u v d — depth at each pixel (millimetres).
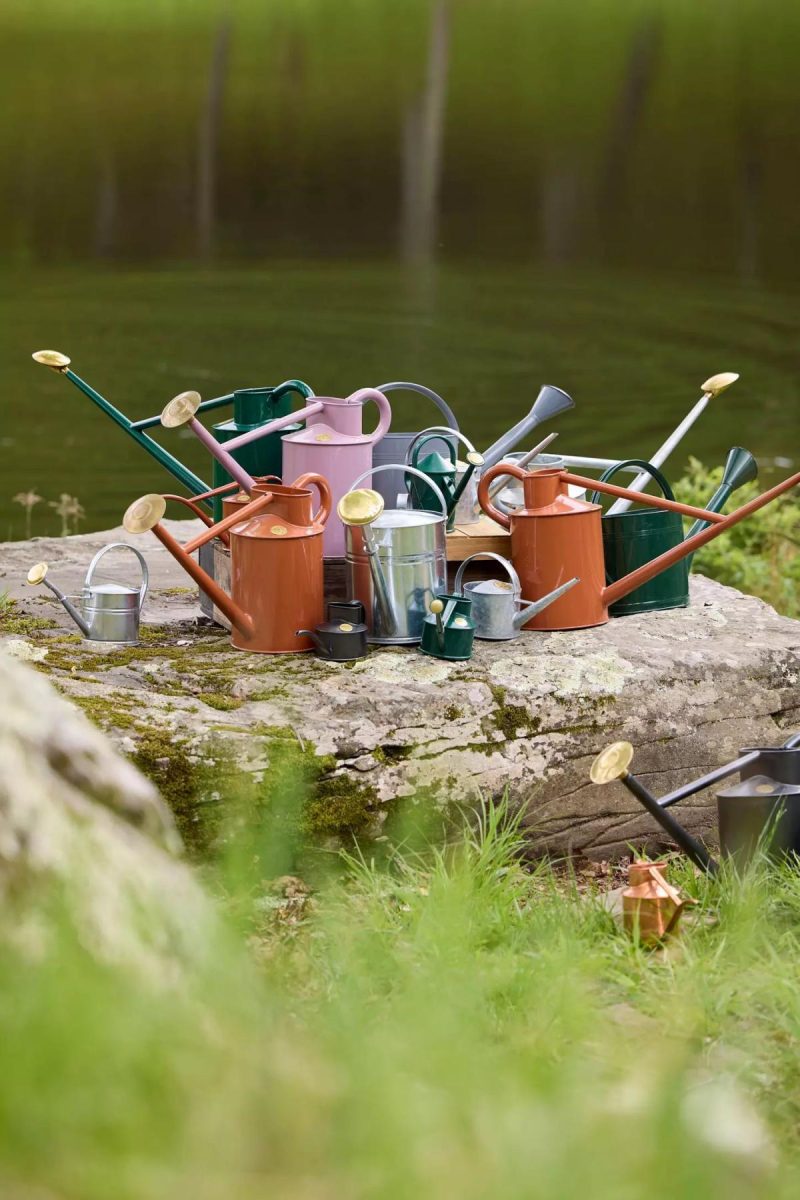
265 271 51688
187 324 42219
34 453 29016
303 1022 5625
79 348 39125
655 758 9164
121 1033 3783
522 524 9703
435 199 67938
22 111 97375
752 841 8219
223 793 7891
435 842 8531
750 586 17109
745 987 6832
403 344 39688
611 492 9672
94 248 56344
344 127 90688
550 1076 4637
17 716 4906
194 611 10820
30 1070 3568
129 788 5227
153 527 8773
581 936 7445
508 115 92938
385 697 8570
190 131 90312
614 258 53281
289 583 9266
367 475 9391
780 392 33750
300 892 7883
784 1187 4254
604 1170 3668
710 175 73125
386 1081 3969
